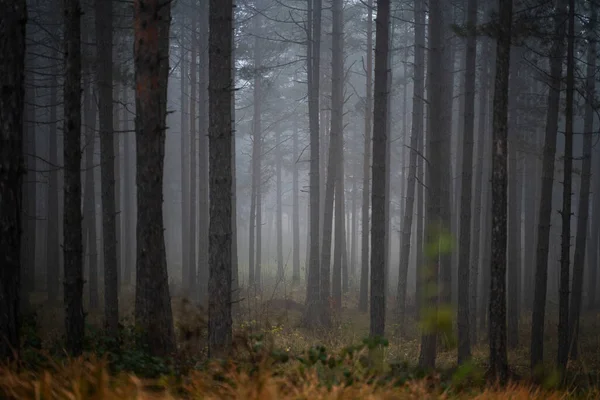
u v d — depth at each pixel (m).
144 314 9.30
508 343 20.67
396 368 6.21
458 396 6.16
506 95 11.48
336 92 24.09
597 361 16.28
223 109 10.88
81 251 8.34
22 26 6.30
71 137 8.41
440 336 15.09
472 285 20.95
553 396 7.17
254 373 5.39
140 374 6.09
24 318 8.62
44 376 4.82
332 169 23.16
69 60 8.44
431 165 16.48
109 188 14.26
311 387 4.85
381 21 14.73
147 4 9.31
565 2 16.06
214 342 10.48
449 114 23.39
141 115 9.39
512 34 13.61
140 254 9.43
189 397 5.09
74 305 8.11
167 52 11.19
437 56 17.14
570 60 14.15
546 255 15.43
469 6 16.98
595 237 29.73
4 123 6.18
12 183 6.21
